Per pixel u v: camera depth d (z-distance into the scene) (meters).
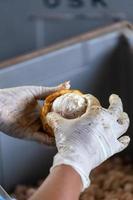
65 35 2.37
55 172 0.72
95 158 0.76
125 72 1.73
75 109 0.84
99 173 1.73
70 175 0.71
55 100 0.88
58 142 0.78
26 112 0.95
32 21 2.39
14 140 1.58
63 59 1.61
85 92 1.72
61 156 0.74
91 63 1.69
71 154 0.74
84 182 0.73
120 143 0.79
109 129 0.78
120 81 1.75
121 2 2.22
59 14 2.33
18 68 1.52
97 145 0.76
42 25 2.38
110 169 1.75
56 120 0.81
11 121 0.95
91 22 2.31
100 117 0.79
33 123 0.95
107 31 1.70
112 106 0.82
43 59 1.57
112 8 2.25
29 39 2.42
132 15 2.23
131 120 1.77
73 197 0.70
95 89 1.74
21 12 2.39
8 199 0.79
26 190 1.63
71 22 2.34
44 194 0.69
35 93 0.95
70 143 0.76
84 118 0.79
